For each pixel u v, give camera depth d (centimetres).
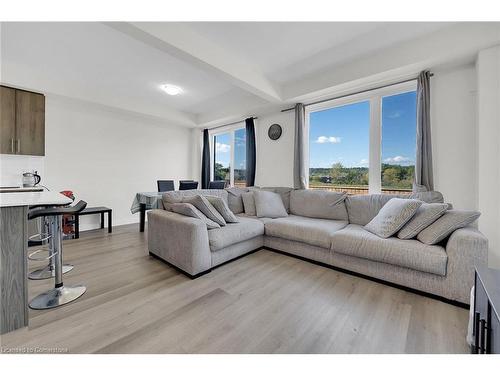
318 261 244
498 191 206
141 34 195
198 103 454
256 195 328
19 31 226
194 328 142
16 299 141
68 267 235
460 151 247
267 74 322
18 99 311
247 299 176
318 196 312
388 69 257
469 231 172
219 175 558
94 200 419
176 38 213
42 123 333
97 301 172
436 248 176
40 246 309
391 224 204
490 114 208
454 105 250
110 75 328
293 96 347
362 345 128
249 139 449
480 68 212
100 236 360
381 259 195
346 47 256
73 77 334
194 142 575
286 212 328
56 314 155
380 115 307
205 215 249
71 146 389
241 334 137
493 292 90
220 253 236
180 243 221
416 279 182
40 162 356
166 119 481
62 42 246
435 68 250
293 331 139
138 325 144
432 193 233
